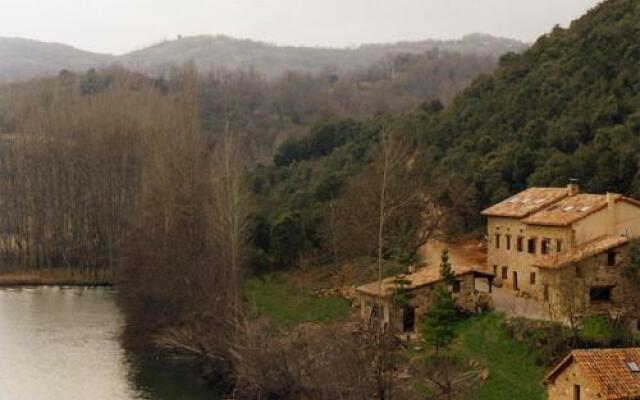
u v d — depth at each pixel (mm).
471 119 111312
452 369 54312
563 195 73562
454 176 97000
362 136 133750
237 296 73812
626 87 96750
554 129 96125
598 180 82438
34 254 130500
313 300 87250
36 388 65812
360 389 51625
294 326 72312
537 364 54250
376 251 93188
